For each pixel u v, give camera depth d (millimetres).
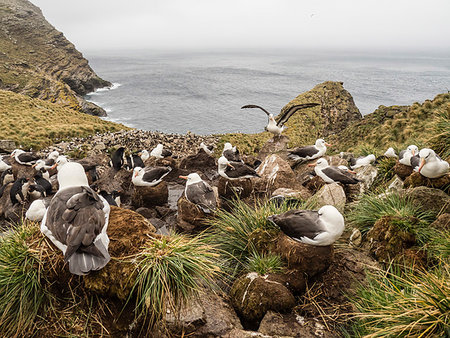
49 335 2699
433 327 2326
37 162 8188
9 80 53375
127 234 3027
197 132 59250
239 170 6020
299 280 3336
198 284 3119
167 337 2832
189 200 5219
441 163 4102
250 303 3148
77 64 79375
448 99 12258
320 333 2955
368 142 13477
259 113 79188
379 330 2539
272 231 3764
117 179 7430
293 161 7445
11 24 71312
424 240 3551
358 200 4906
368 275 3314
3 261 2887
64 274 2822
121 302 2842
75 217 2506
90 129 18078
